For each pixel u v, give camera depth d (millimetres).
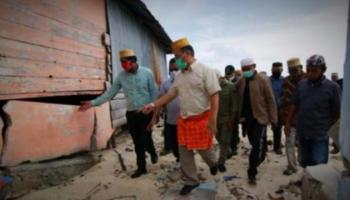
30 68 4031
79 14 5559
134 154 6051
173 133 4961
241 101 4426
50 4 4562
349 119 2062
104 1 6887
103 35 6625
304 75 5324
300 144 3723
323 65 3375
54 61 4609
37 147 4148
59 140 4625
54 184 4234
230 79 6602
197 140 3531
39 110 4184
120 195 3887
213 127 3492
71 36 5199
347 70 2125
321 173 2990
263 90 4191
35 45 4152
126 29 8617
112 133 6637
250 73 4246
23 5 3928
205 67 3439
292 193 3756
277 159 5543
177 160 5117
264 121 4176
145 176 4613
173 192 3930
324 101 3393
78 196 3848
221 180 4387
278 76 6234
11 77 3676
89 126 5559
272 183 4230
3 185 3475
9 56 3652
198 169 4953
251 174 4188
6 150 3641
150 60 12461
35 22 4168
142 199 3752
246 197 3740
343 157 2207
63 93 4844
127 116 4586
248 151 6262
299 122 3646
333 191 2564
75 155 5133
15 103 3748
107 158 5633
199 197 3533
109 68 6836
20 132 3840
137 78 4434
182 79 3555
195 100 3492
